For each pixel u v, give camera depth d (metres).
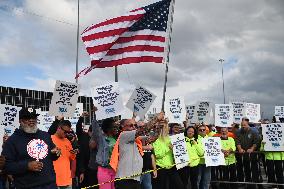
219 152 10.97
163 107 10.46
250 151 11.36
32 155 4.89
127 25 10.80
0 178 7.55
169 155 9.84
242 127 11.85
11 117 9.21
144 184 9.25
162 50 10.81
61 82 8.65
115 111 8.91
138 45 10.77
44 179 4.91
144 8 10.90
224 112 13.47
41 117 12.37
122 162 6.74
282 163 11.09
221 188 12.27
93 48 10.84
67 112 8.72
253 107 15.35
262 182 11.63
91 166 7.94
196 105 13.93
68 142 7.30
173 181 9.82
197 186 10.91
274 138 11.03
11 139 4.90
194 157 10.63
